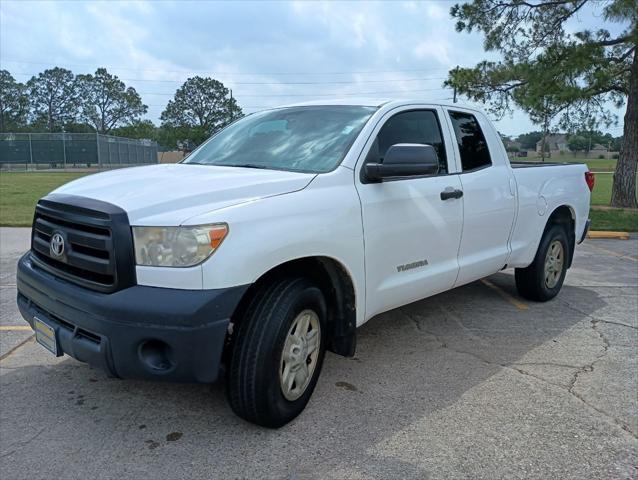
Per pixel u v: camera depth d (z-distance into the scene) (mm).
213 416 3387
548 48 14711
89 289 2930
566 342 4738
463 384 3877
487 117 5145
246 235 2889
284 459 2945
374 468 2879
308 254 3188
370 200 3635
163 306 2713
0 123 98750
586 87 14297
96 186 3332
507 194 5000
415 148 3500
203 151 4398
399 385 3848
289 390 3240
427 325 5129
